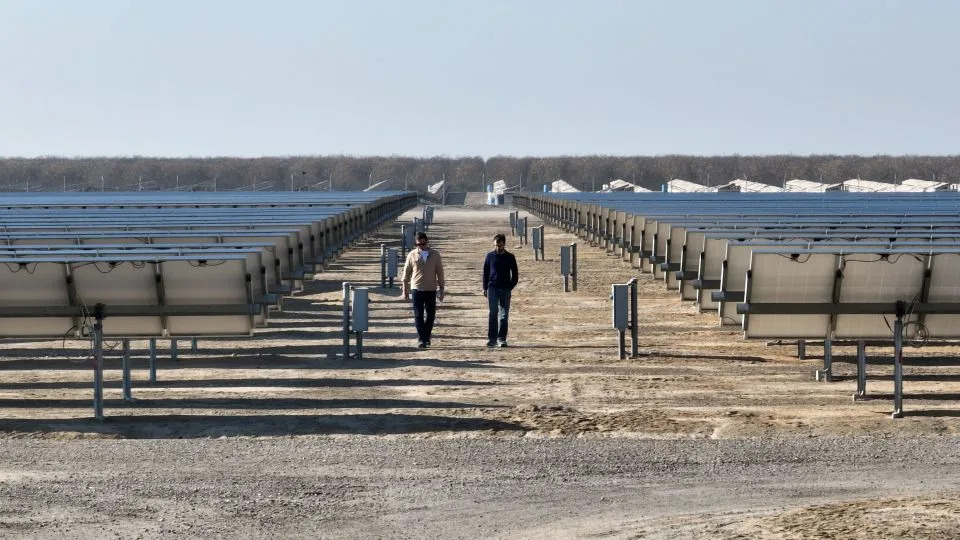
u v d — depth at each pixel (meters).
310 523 14.53
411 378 26.11
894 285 22.14
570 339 32.66
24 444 19.14
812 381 25.34
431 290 31.20
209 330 22.42
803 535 13.05
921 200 72.56
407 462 17.66
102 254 26.20
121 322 22.19
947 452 18.00
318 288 48.78
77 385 25.41
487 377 26.16
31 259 21.72
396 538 13.90
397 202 118.69
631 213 55.56
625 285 28.77
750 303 22.36
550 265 61.44
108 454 18.36
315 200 84.81
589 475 16.81
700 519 14.38
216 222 46.78
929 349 29.84
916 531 12.95
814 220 45.97
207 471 17.20
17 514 14.94
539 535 13.91
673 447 18.53
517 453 18.19
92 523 14.55
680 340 32.31
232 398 23.69
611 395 23.70
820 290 22.28
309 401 23.25
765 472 16.88
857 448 18.33
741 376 26.08
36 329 22.28
